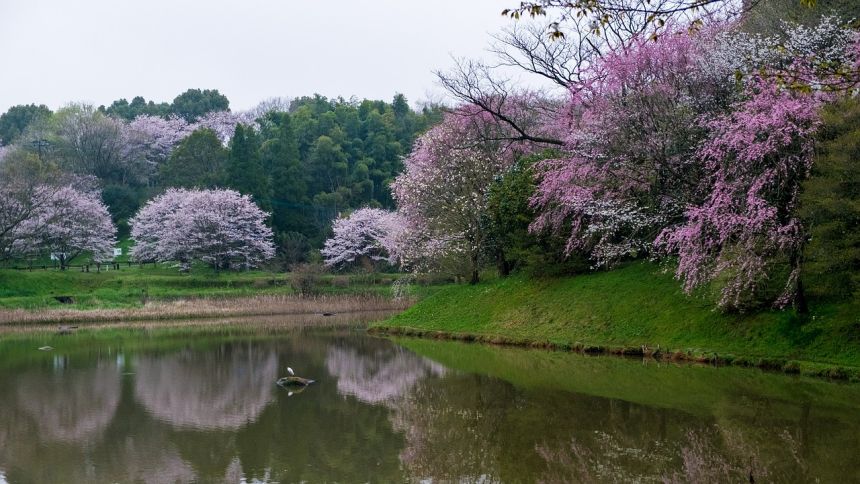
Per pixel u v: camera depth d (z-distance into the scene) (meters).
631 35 21.42
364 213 64.31
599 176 21.44
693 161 19.31
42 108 119.06
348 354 24.92
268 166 81.44
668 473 10.04
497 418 13.96
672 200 19.80
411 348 25.67
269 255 65.75
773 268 17.36
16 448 12.50
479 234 30.92
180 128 111.12
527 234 26.73
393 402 16.09
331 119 94.69
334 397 16.88
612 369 18.59
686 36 19.92
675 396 14.89
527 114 31.77
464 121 31.41
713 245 17.66
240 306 48.25
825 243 14.89
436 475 10.51
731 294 17.42
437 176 31.53
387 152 92.38
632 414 13.55
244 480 10.41
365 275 58.12
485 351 23.64
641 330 21.00
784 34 17.75
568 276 26.81
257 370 21.81
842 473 9.66
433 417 14.41
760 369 16.78
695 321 19.81
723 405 13.77
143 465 11.34
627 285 23.67
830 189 14.66
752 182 16.44
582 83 23.14
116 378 20.53
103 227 66.62
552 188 23.30
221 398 17.08
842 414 12.68
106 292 52.16
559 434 12.48
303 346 28.05
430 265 33.69
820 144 15.45
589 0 8.41
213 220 62.03
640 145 20.33
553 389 16.44
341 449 12.12
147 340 31.86
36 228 55.34
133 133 94.12
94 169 87.81
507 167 30.44
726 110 19.03
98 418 14.97
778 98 16.05
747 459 10.45
